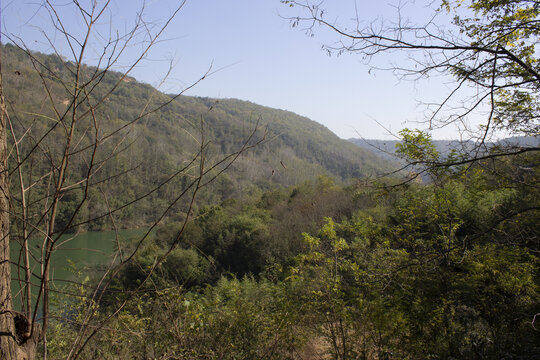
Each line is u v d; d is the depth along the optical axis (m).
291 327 4.80
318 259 5.43
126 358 3.11
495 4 3.65
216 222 16.52
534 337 4.75
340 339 4.96
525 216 4.64
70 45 1.63
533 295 5.08
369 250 6.05
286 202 24.36
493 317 5.24
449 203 5.49
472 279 5.08
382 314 4.57
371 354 4.84
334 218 18.78
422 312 4.87
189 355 3.11
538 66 3.66
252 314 4.75
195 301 3.83
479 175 4.43
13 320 1.74
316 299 4.98
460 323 5.09
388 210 11.58
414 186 5.64
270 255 15.40
